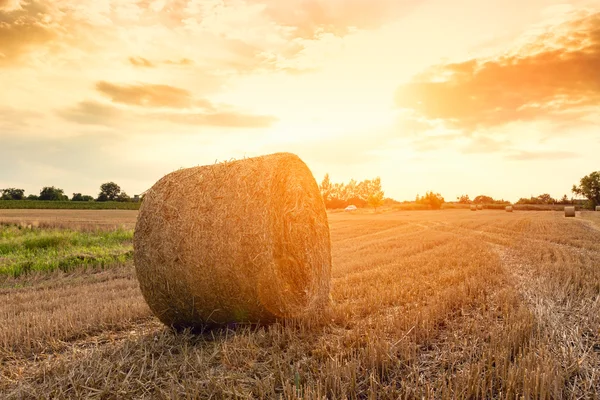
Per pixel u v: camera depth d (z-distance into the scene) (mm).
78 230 21375
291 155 6727
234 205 5832
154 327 6625
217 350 5270
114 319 6785
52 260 12484
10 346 5680
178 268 5910
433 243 17234
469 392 3922
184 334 6090
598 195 76625
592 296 7730
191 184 6191
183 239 5879
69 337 6082
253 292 5828
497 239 18672
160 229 6035
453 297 7398
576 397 4020
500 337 5254
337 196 104500
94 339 6039
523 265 11523
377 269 10930
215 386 4250
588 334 5762
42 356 5387
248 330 5805
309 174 7219
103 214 42750
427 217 42781
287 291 6277
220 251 5766
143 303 7695
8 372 4906
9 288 9945
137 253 6238
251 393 4086
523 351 4824
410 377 4453
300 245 6707
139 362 4984
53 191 80750
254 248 5746
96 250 14367
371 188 83312
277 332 5660
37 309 7617
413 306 7242
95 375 4609
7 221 26266
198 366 4820
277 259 6133
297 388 4148
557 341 5355
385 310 7109
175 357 5227
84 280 10844
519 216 42812
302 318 6449
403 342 5195
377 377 4379
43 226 23578
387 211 69188
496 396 3994
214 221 5828
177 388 4242
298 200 6750
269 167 6062
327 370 4293
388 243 17609
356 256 13797
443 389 3967
